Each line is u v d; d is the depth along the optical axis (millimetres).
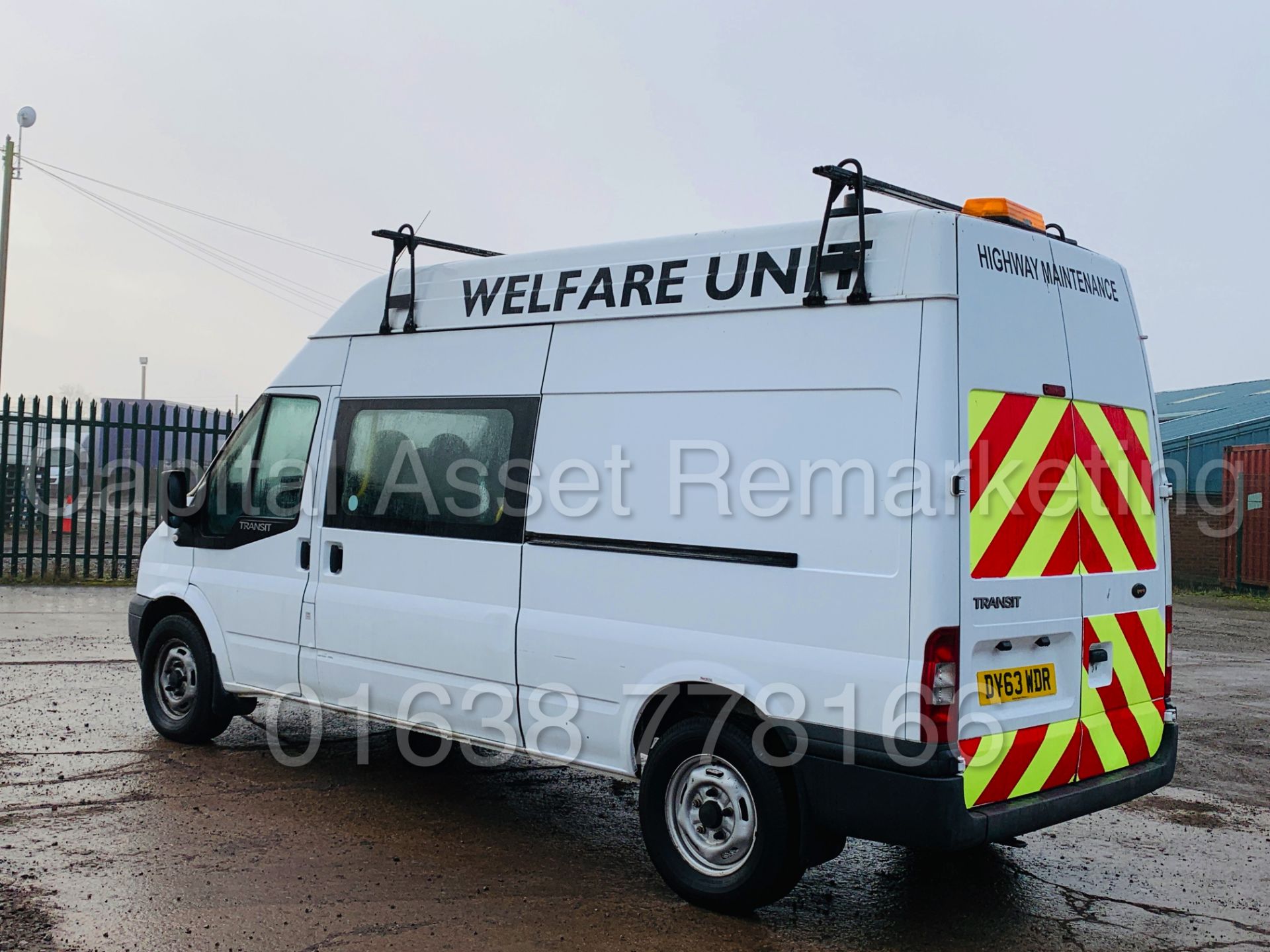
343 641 6305
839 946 4559
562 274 5699
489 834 5801
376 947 4336
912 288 4508
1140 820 6480
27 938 4273
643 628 5094
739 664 4762
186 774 6625
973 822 4320
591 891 5066
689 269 5207
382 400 6371
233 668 6941
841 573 4531
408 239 6355
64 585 15750
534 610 5500
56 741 7234
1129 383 5418
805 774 4578
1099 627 5047
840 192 4742
